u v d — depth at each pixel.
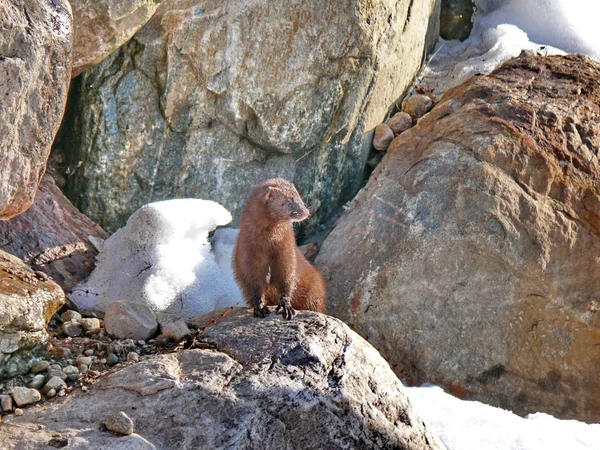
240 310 14.59
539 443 13.13
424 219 17.11
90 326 14.28
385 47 18.98
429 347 16.30
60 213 16.89
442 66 22.88
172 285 16.38
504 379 16.08
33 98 12.31
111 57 17.34
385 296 16.72
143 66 17.39
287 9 17.38
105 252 16.77
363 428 11.46
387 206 17.81
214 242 18.45
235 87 17.69
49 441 10.09
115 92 17.42
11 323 12.23
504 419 13.81
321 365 11.80
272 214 14.59
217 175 18.53
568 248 16.48
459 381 16.09
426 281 16.58
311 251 18.86
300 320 13.19
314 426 11.19
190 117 17.84
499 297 16.27
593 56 23.30
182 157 18.20
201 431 10.56
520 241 16.39
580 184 17.11
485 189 16.75
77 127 17.69
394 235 17.30
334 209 20.12
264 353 11.97
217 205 17.80
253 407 10.91
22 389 11.55
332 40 17.78
